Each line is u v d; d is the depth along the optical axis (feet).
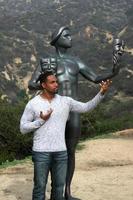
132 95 239.50
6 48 371.56
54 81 18.67
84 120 62.80
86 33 455.63
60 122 18.53
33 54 382.63
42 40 424.87
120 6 581.12
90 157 41.81
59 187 18.90
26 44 394.32
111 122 73.77
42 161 18.35
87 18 502.79
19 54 372.58
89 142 51.83
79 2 573.74
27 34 422.41
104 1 587.68
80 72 22.95
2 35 396.57
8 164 38.70
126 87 248.11
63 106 18.63
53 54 22.90
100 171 35.35
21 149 46.50
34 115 18.52
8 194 26.99
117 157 42.16
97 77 22.68
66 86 22.08
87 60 342.85
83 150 45.88
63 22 502.79
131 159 41.55
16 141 45.80
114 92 247.50
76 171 35.29
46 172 18.60
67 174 22.27
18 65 360.28
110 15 523.29
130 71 270.46
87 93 183.62
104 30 462.19
